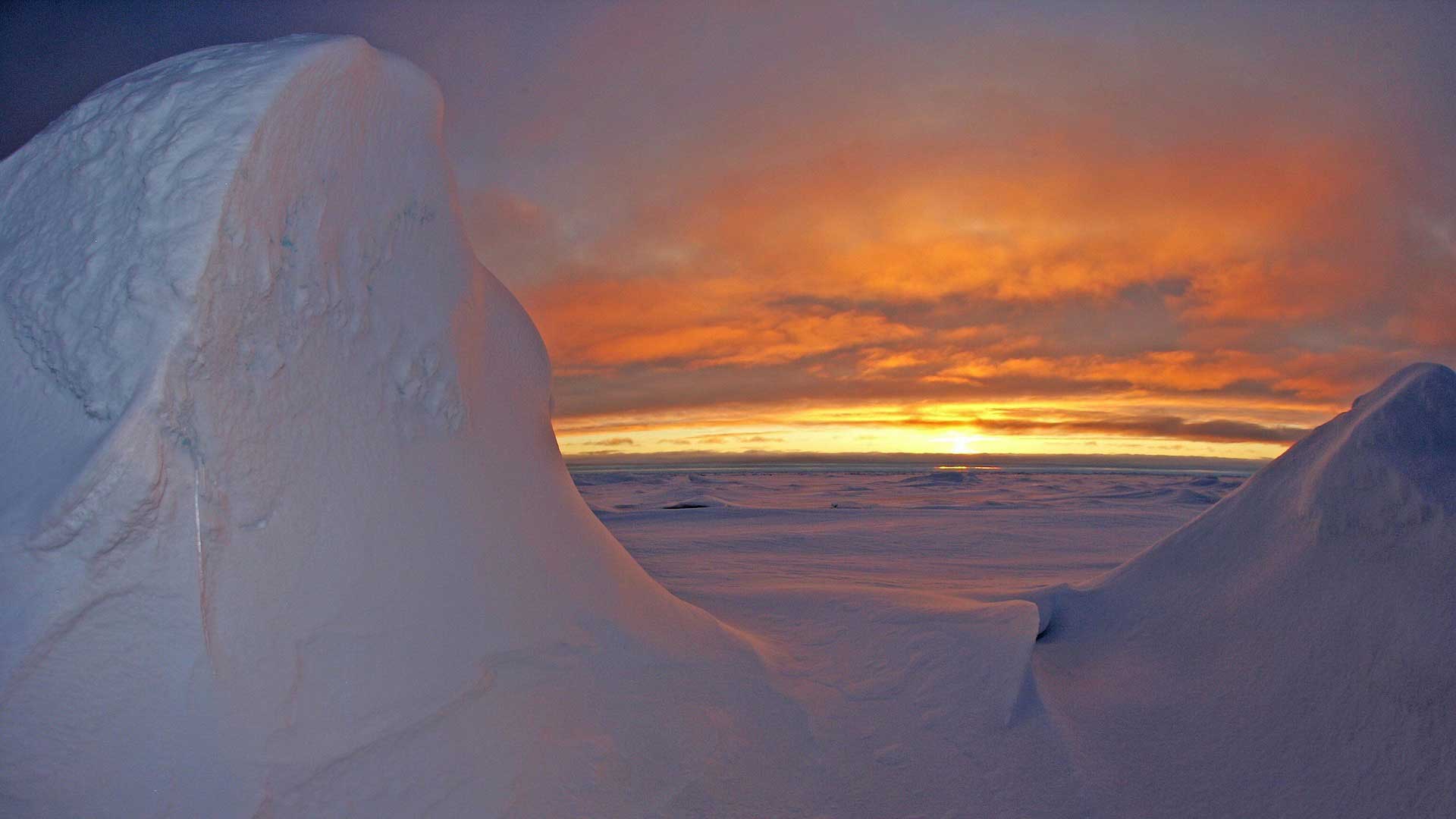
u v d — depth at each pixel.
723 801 2.40
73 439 1.82
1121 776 2.62
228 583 1.98
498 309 3.46
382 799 2.00
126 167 2.06
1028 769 2.63
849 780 2.57
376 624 2.30
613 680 2.78
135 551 1.79
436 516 2.68
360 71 2.43
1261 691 2.96
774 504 17.55
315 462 2.32
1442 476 3.07
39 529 1.68
